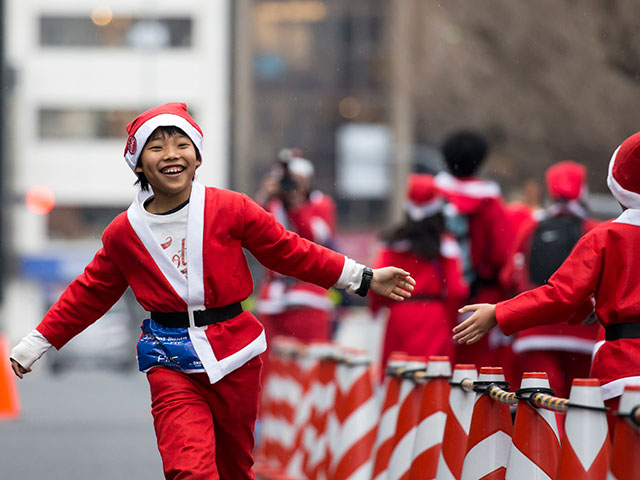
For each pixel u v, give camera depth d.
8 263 89.69
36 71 102.81
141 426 27.20
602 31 47.84
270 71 129.00
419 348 18.53
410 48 85.12
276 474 18.50
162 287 10.80
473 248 19.05
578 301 9.98
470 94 67.31
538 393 9.17
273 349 21.02
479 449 9.89
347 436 13.89
